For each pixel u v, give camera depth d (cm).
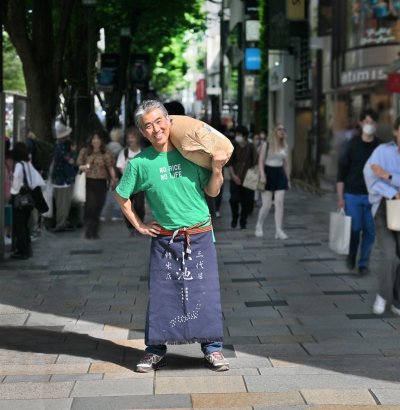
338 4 2833
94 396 614
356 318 855
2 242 1255
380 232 865
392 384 632
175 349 745
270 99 4234
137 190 670
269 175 1520
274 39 3509
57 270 1184
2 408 588
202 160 654
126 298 979
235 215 1716
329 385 632
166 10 3525
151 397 610
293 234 1595
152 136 653
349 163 1093
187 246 669
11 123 1577
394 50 2489
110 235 1602
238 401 598
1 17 1227
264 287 1035
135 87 3641
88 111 2483
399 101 2250
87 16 2598
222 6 6297
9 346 759
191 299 673
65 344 764
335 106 2958
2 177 1253
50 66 1975
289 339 772
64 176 1659
